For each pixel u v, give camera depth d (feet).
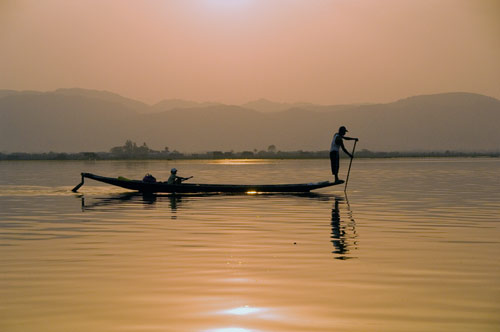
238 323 31.68
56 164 420.36
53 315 33.01
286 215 79.36
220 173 225.35
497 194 116.37
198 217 77.25
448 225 68.69
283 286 39.06
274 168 292.40
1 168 309.83
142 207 91.20
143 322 31.81
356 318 32.40
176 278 41.34
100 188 136.98
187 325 31.37
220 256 49.19
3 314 33.24
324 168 289.94
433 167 304.71
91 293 37.47
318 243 55.62
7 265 45.80
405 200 102.89
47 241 57.31
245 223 70.74
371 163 410.31
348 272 42.96
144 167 326.44
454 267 44.68
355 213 81.76
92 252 51.24
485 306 34.47
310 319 32.27
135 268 44.55
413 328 30.76
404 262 46.50
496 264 45.75
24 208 89.81
